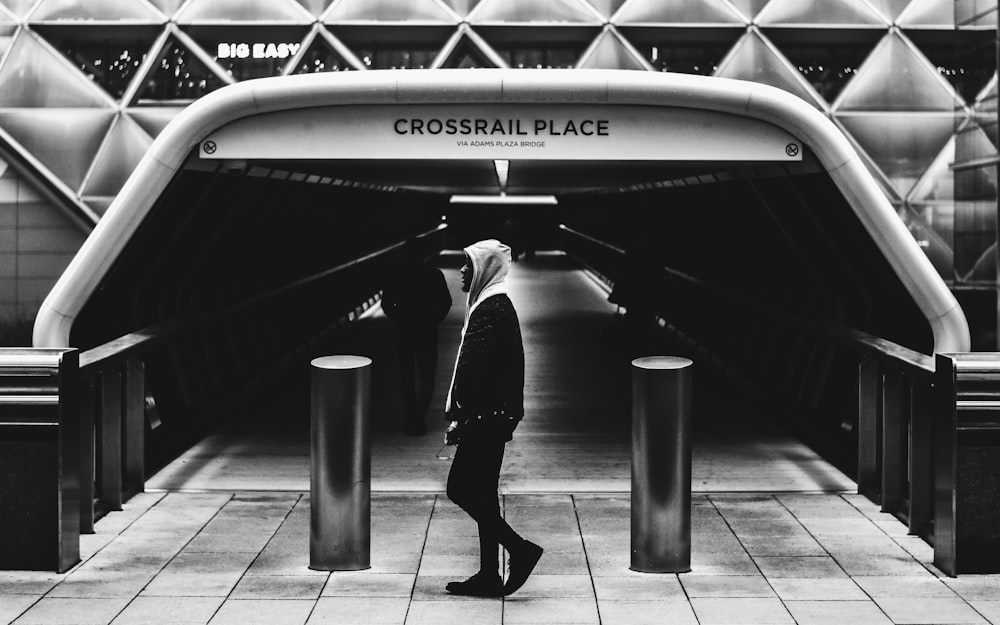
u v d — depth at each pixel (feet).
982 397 20.15
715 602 18.99
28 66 74.84
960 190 51.98
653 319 51.93
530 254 129.70
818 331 31.24
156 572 20.63
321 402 20.58
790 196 35.70
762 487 27.81
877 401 26.68
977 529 20.36
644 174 41.22
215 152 27.04
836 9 71.67
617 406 40.22
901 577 20.42
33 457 20.35
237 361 41.93
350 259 71.36
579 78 26.48
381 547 22.40
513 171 40.16
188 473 29.32
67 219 75.36
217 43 74.74
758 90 26.48
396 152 27.14
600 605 18.83
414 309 34.73
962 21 53.26
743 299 43.55
